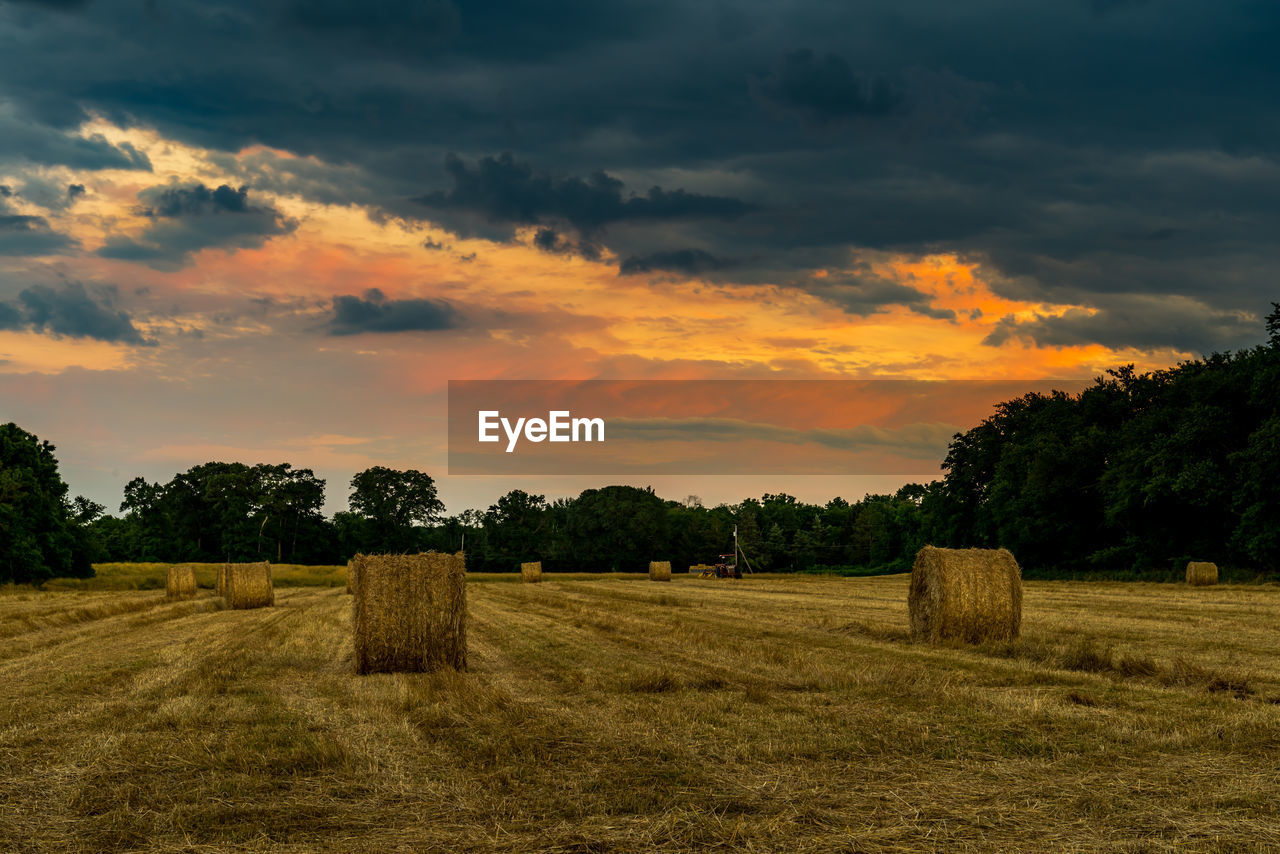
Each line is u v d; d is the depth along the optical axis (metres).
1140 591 37.03
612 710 10.38
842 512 130.38
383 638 14.14
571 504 108.94
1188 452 48.69
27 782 7.55
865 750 8.51
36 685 12.75
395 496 107.25
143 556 103.31
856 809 6.85
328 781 7.54
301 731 9.36
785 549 118.81
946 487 71.81
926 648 16.77
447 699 11.16
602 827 6.43
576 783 7.43
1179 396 53.66
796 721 9.72
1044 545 62.62
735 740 8.87
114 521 109.81
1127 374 62.22
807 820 6.61
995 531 68.88
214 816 6.64
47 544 57.44
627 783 7.44
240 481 103.38
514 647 17.12
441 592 14.46
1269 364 44.62
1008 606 17.61
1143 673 12.77
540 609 27.75
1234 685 11.53
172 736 9.17
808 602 31.31
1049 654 14.70
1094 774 7.73
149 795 7.17
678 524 115.50
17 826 6.49
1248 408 47.53
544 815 6.67
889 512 118.56
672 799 7.02
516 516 113.25
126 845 6.12
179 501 104.75
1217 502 47.25
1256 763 8.02
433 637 14.29
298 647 17.77
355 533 109.75
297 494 106.31
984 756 8.31
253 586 31.12
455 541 112.81
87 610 26.80
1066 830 6.38
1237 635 18.17
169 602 35.25
